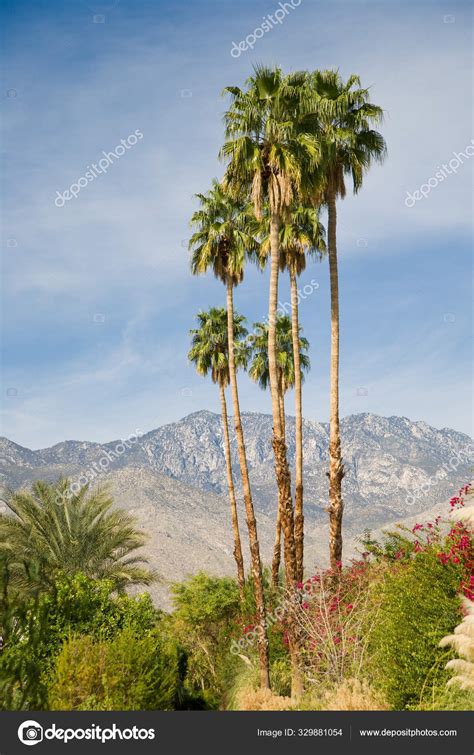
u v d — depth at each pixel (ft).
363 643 44.50
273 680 63.98
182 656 67.82
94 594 59.62
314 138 61.16
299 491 76.74
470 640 31.76
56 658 43.62
